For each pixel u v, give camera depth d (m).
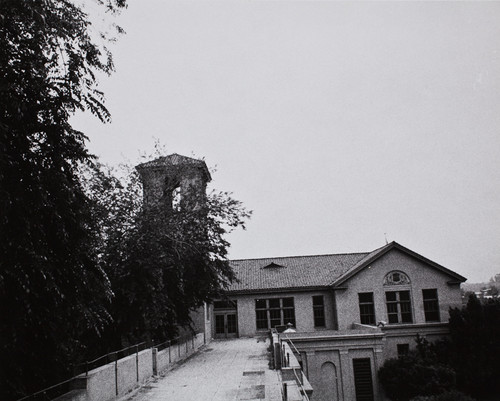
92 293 9.88
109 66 10.19
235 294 33.78
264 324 33.56
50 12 8.84
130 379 13.88
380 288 31.72
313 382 27.48
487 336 26.53
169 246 19.61
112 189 18.91
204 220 22.09
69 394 9.77
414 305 31.31
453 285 31.64
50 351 9.49
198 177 26.70
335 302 31.86
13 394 8.59
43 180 8.79
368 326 29.16
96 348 17.45
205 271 21.69
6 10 7.87
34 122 8.91
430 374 25.19
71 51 9.32
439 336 29.05
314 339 27.94
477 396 26.53
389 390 26.39
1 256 7.76
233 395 12.81
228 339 32.66
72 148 9.45
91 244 10.30
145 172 21.88
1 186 7.62
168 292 20.39
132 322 17.91
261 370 17.22
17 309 8.35
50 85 8.93
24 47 8.59
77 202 9.66
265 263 37.72
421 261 31.88
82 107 9.45
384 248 31.88
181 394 13.27
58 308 8.98
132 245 17.69
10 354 8.57
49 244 9.25
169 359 18.83
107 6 9.80
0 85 7.74
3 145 7.76
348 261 36.69
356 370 27.67
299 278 34.50
